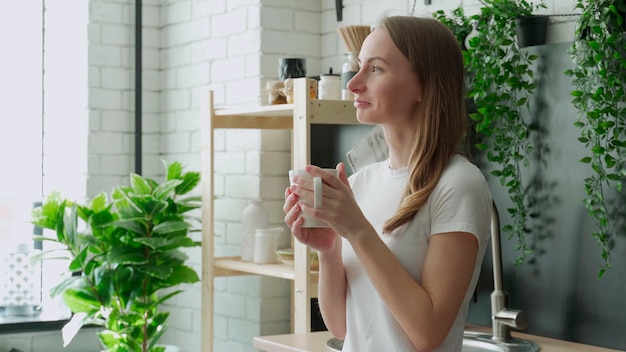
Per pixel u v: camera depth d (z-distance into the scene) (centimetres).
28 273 432
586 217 259
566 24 274
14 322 412
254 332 384
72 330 366
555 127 267
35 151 436
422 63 164
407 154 170
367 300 166
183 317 439
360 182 179
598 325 256
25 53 433
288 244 385
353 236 151
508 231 276
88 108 436
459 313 163
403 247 160
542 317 272
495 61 266
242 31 389
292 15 384
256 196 381
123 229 365
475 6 310
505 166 277
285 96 339
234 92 396
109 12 441
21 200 434
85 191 435
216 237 407
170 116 446
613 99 239
